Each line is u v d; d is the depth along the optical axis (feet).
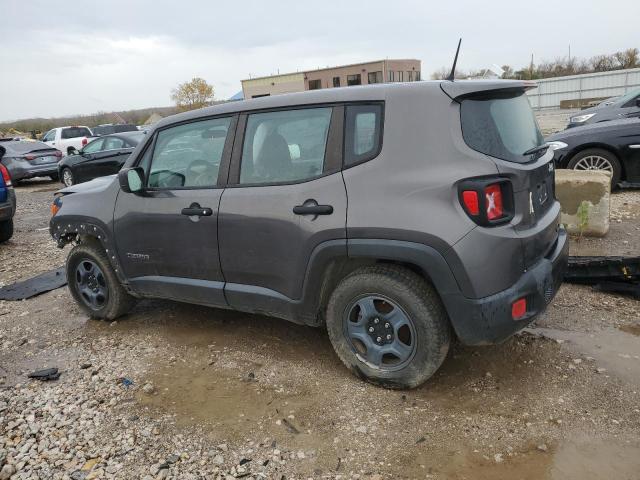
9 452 9.68
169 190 13.14
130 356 13.28
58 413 10.87
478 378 11.14
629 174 26.05
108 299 15.21
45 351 13.96
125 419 10.53
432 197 9.55
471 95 9.98
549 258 10.75
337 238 10.44
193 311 15.92
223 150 12.29
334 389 11.09
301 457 9.12
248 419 10.28
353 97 10.66
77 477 8.90
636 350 11.91
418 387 10.93
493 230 9.43
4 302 17.94
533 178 10.25
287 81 134.51
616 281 15.24
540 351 12.05
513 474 8.46
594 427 9.40
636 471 8.34
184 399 11.15
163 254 13.34
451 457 8.91
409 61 121.60
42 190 51.60
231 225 11.89
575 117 35.55
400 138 10.00
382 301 10.56
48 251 25.03
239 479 8.68
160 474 8.87
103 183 15.70
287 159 11.36
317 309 11.46
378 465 8.82
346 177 10.43
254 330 14.26
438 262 9.53
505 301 9.54
